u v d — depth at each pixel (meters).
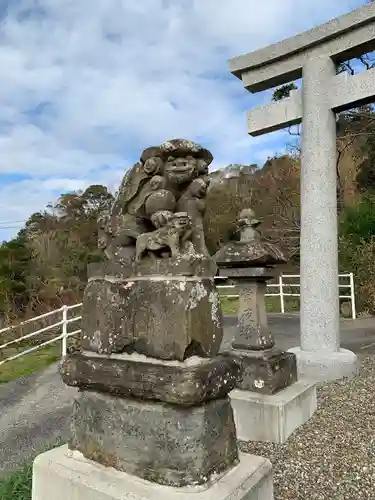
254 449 3.49
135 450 2.12
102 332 2.37
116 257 2.48
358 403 4.33
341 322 10.62
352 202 16.00
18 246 15.23
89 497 2.04
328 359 5.20
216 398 2.16
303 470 3.10
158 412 2.07
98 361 2.31
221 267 4.28
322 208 5.52
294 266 15.79
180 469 1.98
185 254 2.19
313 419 4.04
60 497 2.16
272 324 10.40
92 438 2.29
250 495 2.04
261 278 4.16
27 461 3.49
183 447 1.99
